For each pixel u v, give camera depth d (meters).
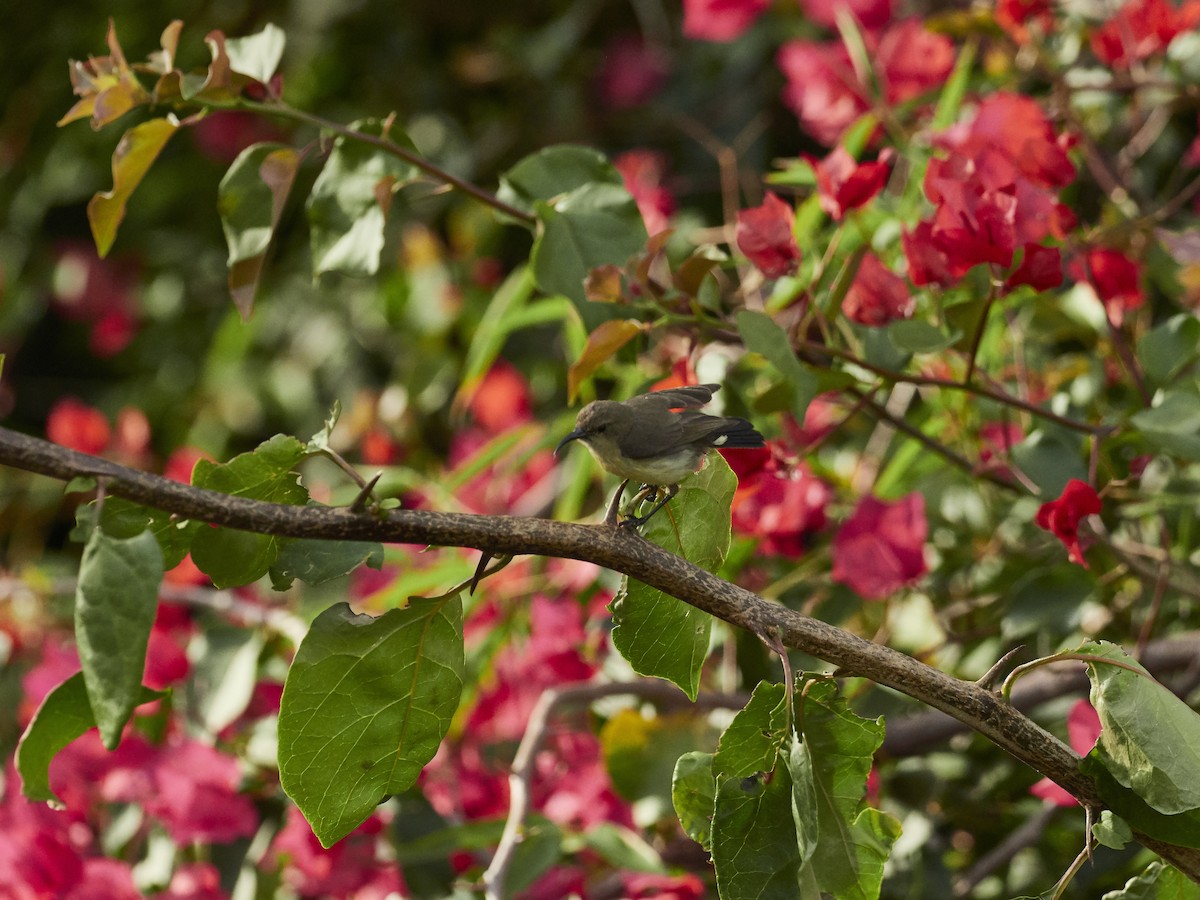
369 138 6.23
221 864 7.74
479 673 8.32
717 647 8.70
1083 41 9.52
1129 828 4.29
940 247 5.98
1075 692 7.29
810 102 9.24
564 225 6.44
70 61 5.65
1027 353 8.60
